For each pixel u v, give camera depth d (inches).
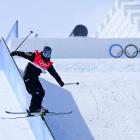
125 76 1915.6
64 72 1974.7
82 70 2016.5
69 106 1659.7
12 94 1713.8
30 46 2546.8
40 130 1370.6
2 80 1849.2
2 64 1984.5
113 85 1809.8
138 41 2554.1
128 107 1644.9
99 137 1476.4
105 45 2564.0
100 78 1891.0
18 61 2092.8
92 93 1745.8
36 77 1283.2
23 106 1581.0
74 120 1566.2
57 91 1763.0
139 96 1717.5
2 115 1546.5
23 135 1432.1
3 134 1437.0
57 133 1489.9
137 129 1515.7
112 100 1692.9
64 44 2554.1
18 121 1508.4
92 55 2559.1
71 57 2554.1
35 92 1273.4
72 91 1765.5
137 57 2554.1
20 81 1584.6
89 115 1596.9
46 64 1282.0
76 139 1465.3
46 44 2551.7
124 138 1467.8
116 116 1589.6
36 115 1296.8
